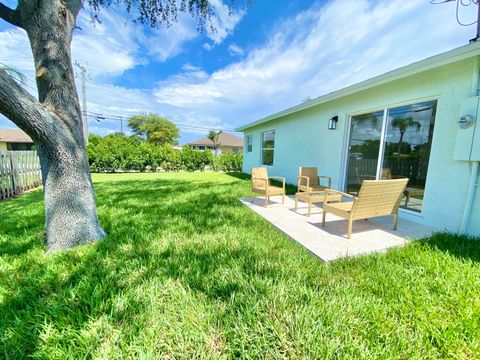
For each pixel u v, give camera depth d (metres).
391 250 2.40
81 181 2.59
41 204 4.53
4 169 5.72
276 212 4.10
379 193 2.84
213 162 16.75
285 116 7.76
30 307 1.51
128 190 6.43
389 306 1.53
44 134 2.26
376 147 4.35
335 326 1.33
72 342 1.23
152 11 4.15
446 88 3.10
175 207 4.28
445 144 3.15
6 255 2.23
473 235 2.87
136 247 2.45
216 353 1.21
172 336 1.30
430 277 1.87
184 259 2.16
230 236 2.80
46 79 2.32
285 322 1.37
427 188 3.42
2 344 1.24
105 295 1.61
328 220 3.62
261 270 1.97
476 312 1.45
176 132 34.78
